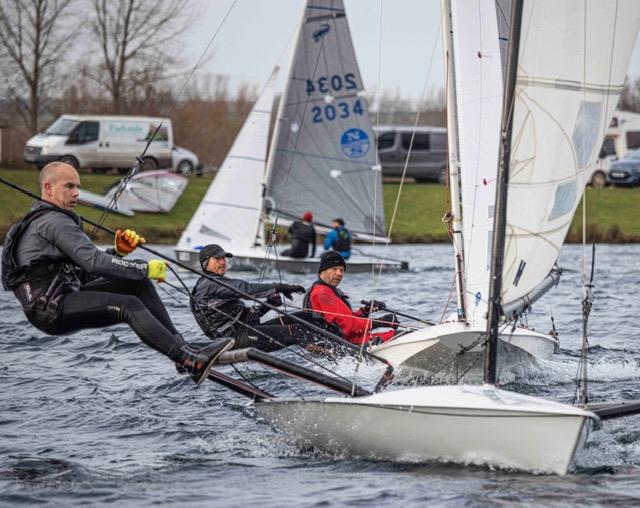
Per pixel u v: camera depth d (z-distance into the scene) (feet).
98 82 496.23
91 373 100.68
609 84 74.59
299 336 100.99
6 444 73.41
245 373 99.25
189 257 214.69
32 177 394.52
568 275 216.13
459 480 61.98
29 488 62.23
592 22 73.00
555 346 104.53
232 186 216.74
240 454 70.59
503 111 68.39
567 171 73.05
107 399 88.43
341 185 226.99
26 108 485.97
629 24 74.43
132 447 72.59
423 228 357.20
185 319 140.26
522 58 70.28
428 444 65.36
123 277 66.80
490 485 60.80
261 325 101.55
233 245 216.95
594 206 351.87
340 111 225.15
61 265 68.44
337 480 63.16
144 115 504.84
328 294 102.63
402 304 163.84
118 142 376.27
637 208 354.54
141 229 313.32
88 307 67.26
